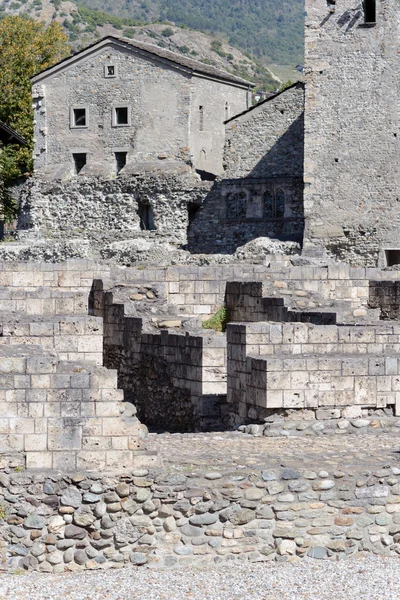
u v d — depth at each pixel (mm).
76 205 90250
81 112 94062
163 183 87188
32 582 20391
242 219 84500
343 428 27328
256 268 44875
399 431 27500
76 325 31594
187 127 91750
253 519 21484
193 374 32094
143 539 21328
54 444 21969
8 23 112875
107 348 39406
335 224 76000
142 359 35969
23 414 21953
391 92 75188
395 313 43906
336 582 20000
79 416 22047
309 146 76250
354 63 75688
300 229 82625
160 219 87062
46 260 82312
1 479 21422
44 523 21297
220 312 43281
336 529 21641
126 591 19641
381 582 19969
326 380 27547
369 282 44594
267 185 83875
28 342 31344
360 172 75688
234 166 90625
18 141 91500
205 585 19922
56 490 21375
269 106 89875
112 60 93188
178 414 33031
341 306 39875
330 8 75875
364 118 75625
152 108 92312
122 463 22031
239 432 27312
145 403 35562
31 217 90938
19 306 39938
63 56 116000
